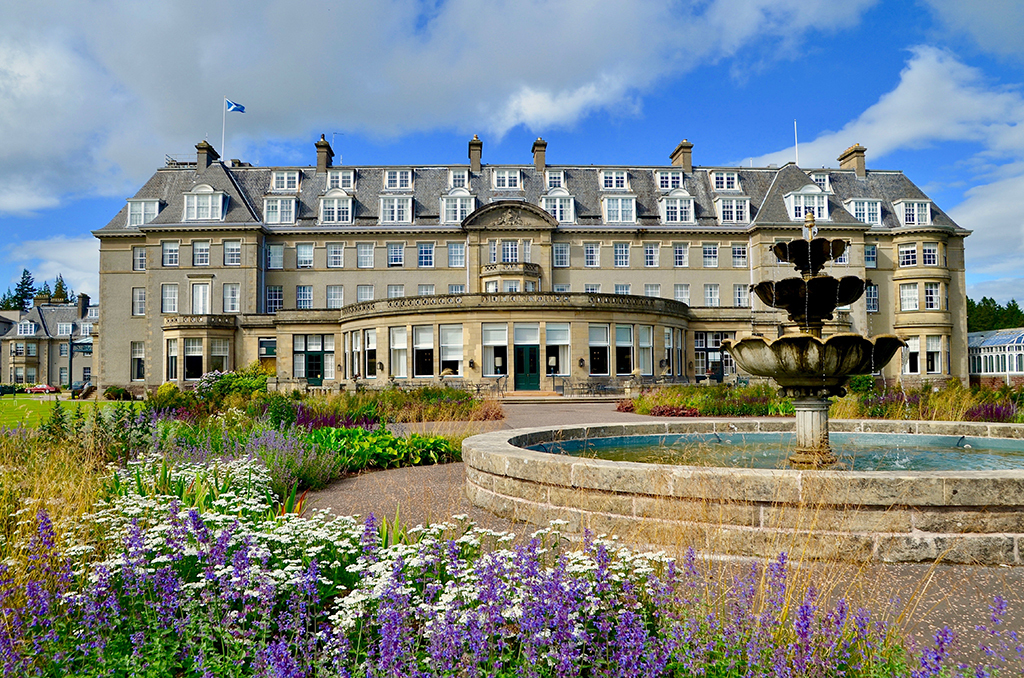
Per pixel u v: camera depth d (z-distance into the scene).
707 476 6.15
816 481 5.94
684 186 49.50
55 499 5.93
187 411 17.69
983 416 16.67
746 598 4.04
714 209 48.28
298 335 40.88
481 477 8.09
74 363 85.75
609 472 6.55
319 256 45.53
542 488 7.14
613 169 49.38
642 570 4.00
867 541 5.84
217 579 4.14
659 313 37.28
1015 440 11.13
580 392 32.47
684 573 4.14
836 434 12.49
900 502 5.86
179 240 43.75
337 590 4.45
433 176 49.00
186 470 8.60
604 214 47.16
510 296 34.06
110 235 44.97
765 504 6.04
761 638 3.52
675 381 36.09
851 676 3.39
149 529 5.13
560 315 34.25
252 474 8.45
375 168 49.12
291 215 46.09
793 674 3.34
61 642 3.76
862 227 45.72
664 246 46.72
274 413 16.30
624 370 35.66
